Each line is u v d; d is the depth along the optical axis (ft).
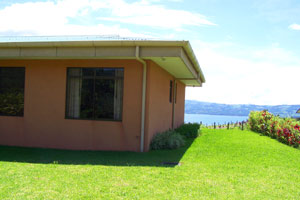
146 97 29.45
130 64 29.58
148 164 23.17
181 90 57.52
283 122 43.60
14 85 32.17
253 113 57.62
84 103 30.76
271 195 16.39
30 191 15.56
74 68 30.99
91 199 14.75
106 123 30.04
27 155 26.61
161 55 26.35
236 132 53.31
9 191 15.47
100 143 30.09
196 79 47.93
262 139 43.19
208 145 34.99
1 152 27.78
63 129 30.71
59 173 19.49
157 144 31.19
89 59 30.30
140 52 26.63
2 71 32.48
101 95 30.48
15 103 32.14
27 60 31.50
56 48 27.73
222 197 15.74
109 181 17.85
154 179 18.61
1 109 32.45
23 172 19.48
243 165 24.11
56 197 14.80
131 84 29.55
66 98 30.81
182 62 29.58
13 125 31.73
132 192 15.96
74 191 15.79
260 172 21.75
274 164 25.09
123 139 29.73
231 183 18.44
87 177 18.62
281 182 19.15
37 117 31.22
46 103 31.07
